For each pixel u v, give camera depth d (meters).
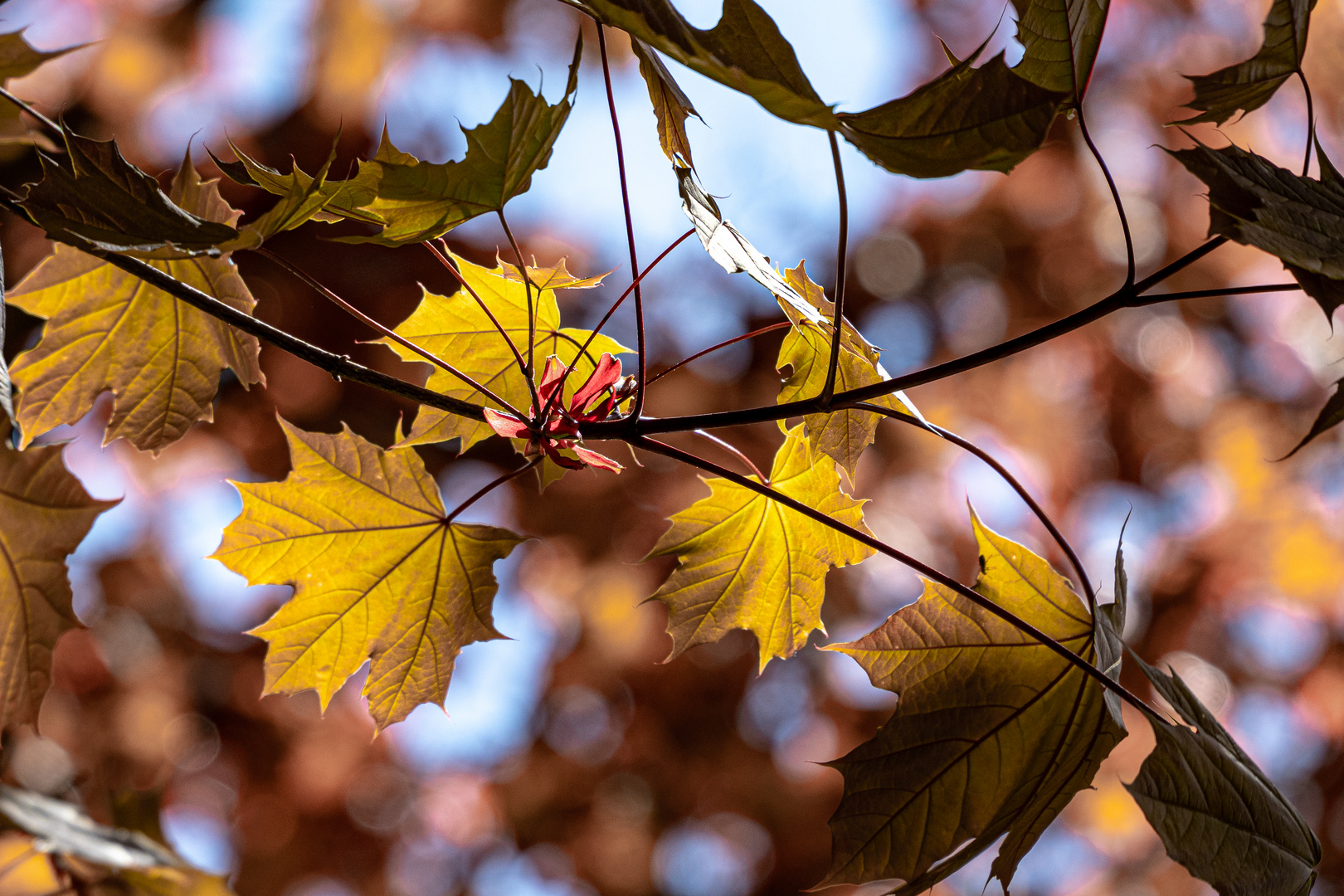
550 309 1.65
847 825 1.52
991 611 1.37
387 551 1.68
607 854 6.60
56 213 1.11
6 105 1.89
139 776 5.72
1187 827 1.21
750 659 6.36
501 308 1.64
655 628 6.37
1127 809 6.37
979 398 6.42
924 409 6.26
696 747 6.40
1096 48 1.12
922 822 1.54
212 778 6.17
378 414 5.14
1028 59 1.11
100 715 5.65
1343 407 1.05
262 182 1.19
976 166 0.96
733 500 1.73
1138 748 6.28
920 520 6.20
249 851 6.26
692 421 1.35
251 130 5.36
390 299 5.07
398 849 6.69
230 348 1.81
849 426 1.67
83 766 5.33
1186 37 6.49
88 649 5.65
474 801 6.96
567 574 6.42
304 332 4.97
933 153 0.96
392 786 6.66
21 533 1.77
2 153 2.55
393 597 1.71
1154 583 6.68
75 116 4.94
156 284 1.29
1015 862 1.47
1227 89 1.32
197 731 6.11
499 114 1.24
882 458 6.01
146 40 5.06
